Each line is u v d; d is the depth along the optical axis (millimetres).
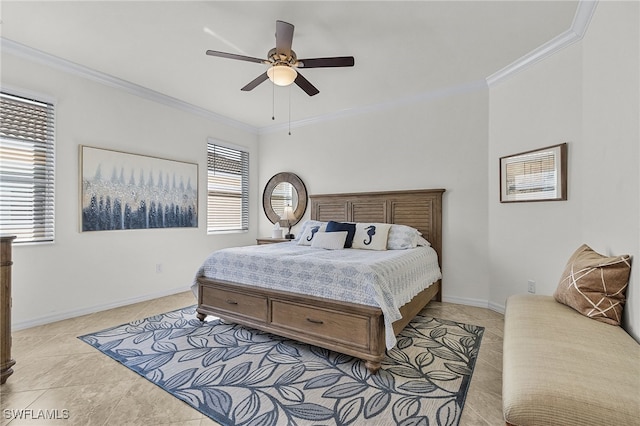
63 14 2307
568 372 1116
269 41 2678
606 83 1991
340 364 2180
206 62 3057
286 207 4875
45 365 2145
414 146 3959
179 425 1544
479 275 3549
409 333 2756
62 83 3064
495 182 3383
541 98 2865
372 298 2098
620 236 1773
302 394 1812
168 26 2463
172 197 4074
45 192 2975
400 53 2863
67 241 3098
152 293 3846
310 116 4734
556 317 1678
